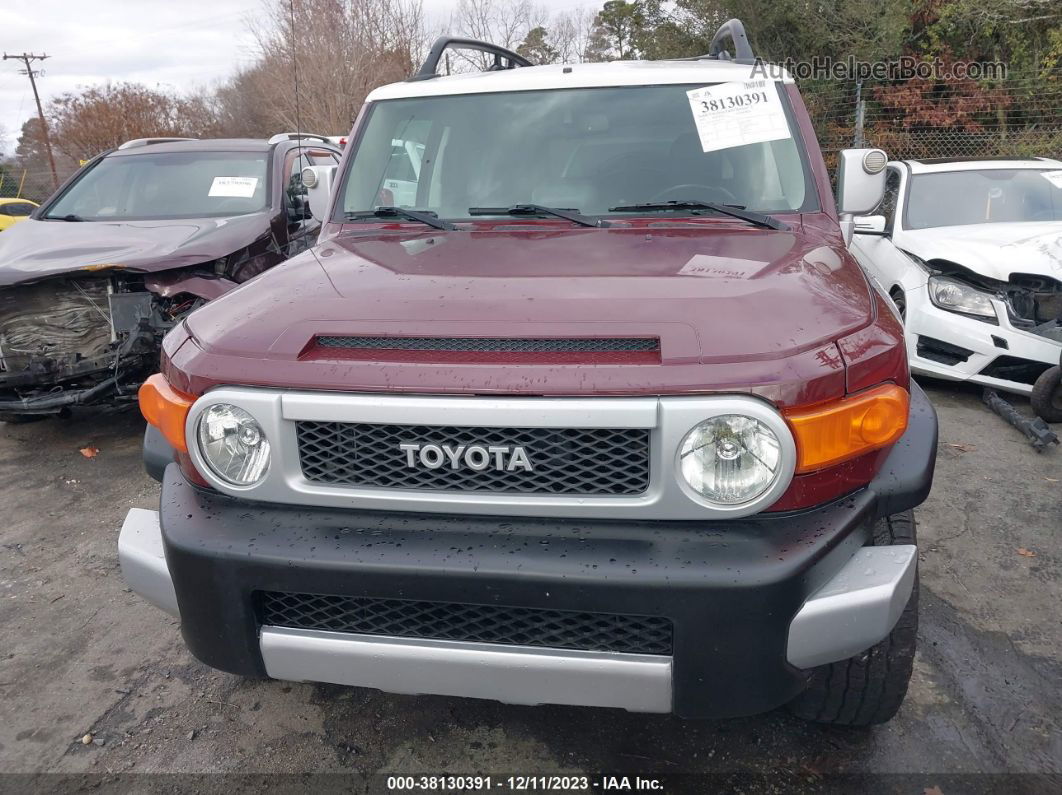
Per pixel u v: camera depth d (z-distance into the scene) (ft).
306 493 5.80
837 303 6.03
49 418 17.37
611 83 9.91
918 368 17.54
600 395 5.25
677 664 5.40
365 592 5.57
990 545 11.14
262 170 18.72
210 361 5.94
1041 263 15.78
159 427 6.30
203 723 8.01
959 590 10.03
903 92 48.65
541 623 5.58
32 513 12.98
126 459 15.23
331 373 5.60
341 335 5.90
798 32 52.39
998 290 16.22
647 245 7.66
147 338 14.03
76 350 14.40
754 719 7.80
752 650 5.35
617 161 9.41
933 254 17.56
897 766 7.18
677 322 5.62
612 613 5.34
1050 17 47.06
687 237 8.05
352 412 5.51
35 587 10.71
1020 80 47.34
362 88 69.56
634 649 5.53
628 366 5.31
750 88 9.53
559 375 5.30
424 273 6.99
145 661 9.07
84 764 7.48
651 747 7.49
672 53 58.70
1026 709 7.90
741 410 5.17
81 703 8.36
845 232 9.32
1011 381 16.24
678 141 9.43
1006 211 19.76
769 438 5.28
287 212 17.99
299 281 7.13
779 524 5.53
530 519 5.65
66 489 13.91
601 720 7.86
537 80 10.14
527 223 9.00
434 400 5.39
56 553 11.64
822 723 7.59
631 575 5.25
